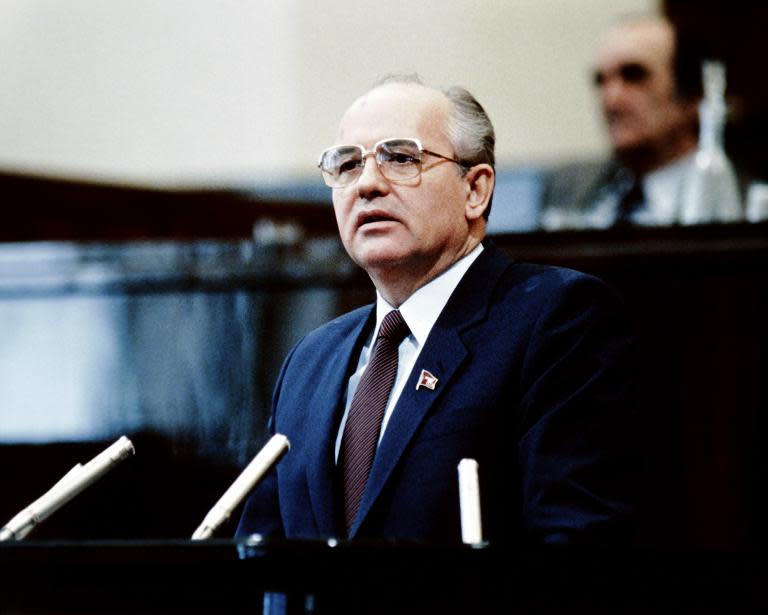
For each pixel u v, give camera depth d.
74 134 19.66
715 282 11.45
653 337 11.51
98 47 19.75
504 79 19.05
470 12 19.20
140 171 19.62
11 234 17.41
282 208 17.66
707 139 14.22
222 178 19.50
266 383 11.64
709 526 11.22
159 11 19.77
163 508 11.47
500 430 6.97
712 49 14.58
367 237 7.38
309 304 11.73
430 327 7.42
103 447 11.76
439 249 7.43
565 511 6.52
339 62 19.53
